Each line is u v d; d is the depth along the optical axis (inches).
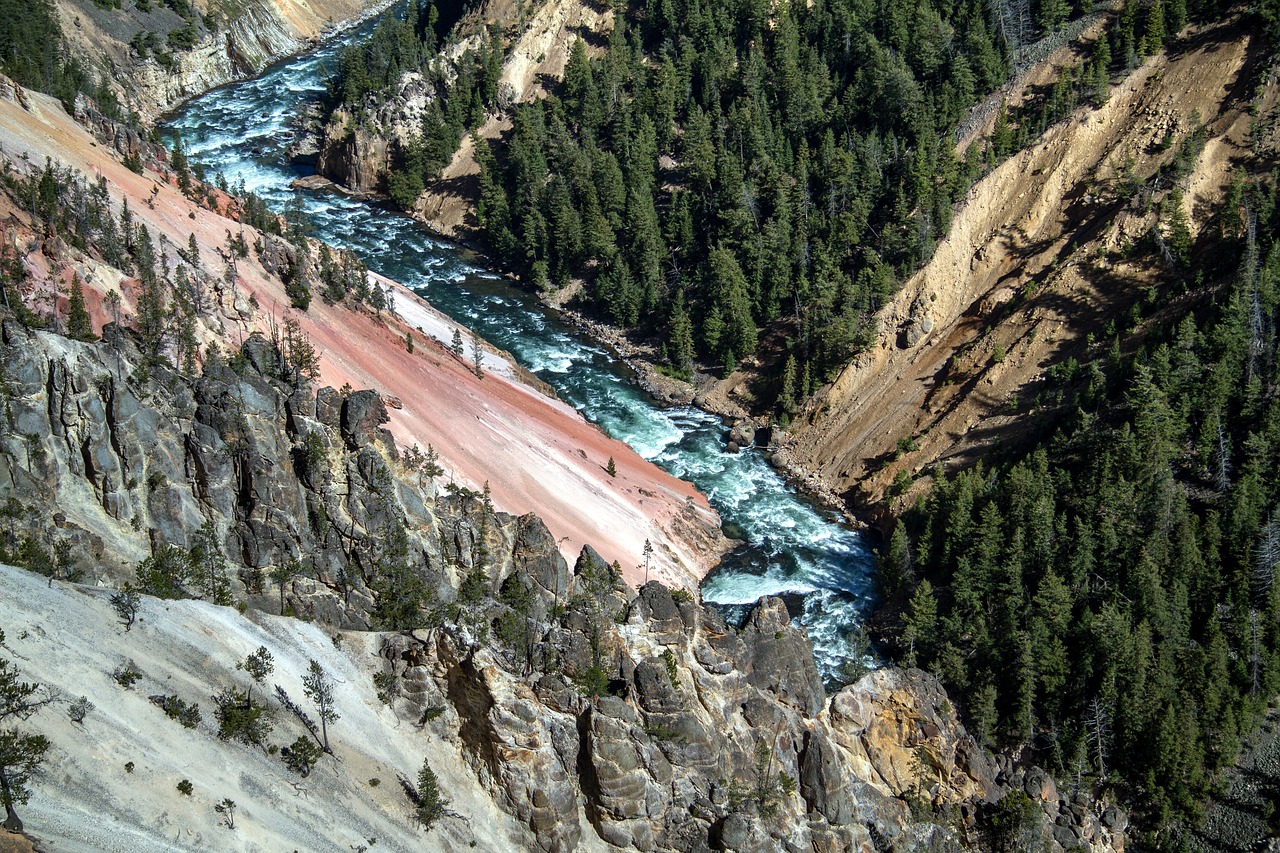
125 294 4645.7
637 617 3986.2
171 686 3518.7
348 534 4104.3
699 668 3956.7
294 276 5590.6
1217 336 5398.6
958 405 6067.9
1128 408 5408.5
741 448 6407.5
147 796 3213.6
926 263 6712.6
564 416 6112.2
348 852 3390.7
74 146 5659.5
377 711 3786.9
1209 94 6668.3
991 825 4128.9
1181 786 4360.2
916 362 6437.0
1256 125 6392.7
